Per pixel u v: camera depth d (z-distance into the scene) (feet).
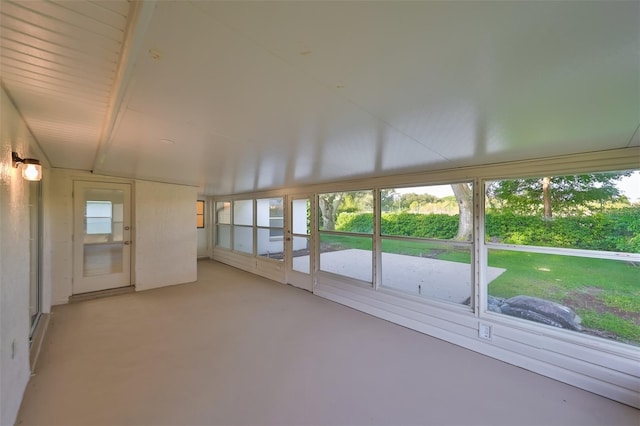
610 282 7.52
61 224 13.93
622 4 2.33
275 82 4.11
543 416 6.45
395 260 12.34
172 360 8.73
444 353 9.32
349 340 10.21
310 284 16.28
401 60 3.44
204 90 4.44
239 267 22.61
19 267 6.27
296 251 17.57
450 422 6.24
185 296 15.37
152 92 4.54
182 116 5.60
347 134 6.40
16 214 6.01
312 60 3.51
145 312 12.88
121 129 6.59
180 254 17.99
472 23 2.71
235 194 23.30
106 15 2.92
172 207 17.54
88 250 15.06
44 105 5.58
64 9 2.85
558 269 8.31
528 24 2.68
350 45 3.16
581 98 4.20
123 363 8.52
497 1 2.39
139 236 16.17
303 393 7.18
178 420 6.20
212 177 14.34
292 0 2.45
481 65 3.44
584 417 6.44
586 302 7.86
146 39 3.14
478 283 9.52
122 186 16.03
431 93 4.25
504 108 4.66
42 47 3.61
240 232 23.07
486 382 7.72
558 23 2.63
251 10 2.62
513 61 3.32
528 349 8.38
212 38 3.11
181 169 12.21
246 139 7.06
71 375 7.83
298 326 11.45
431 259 11.14
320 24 2.81
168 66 3.74
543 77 3.64
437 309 10.49
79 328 11.05
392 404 6.81
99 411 6.43
